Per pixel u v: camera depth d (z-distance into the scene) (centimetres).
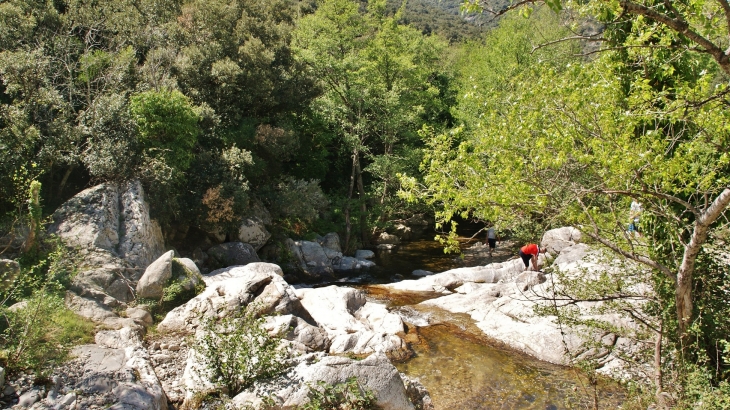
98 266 1370
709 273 781
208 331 919
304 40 3083
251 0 2938
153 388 822
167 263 1370
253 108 2758
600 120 636
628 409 763
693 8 611
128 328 1075
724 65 496
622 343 1011
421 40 3634
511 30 2994
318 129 3141
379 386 813
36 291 905
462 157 665
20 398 740
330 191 3141
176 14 2850
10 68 1719
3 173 1484
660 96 668
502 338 1254
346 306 1388
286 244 2381
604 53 723
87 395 766
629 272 834
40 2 2294
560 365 1103
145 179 1809
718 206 579
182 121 1955
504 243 2705
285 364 871
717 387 708
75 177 1900
